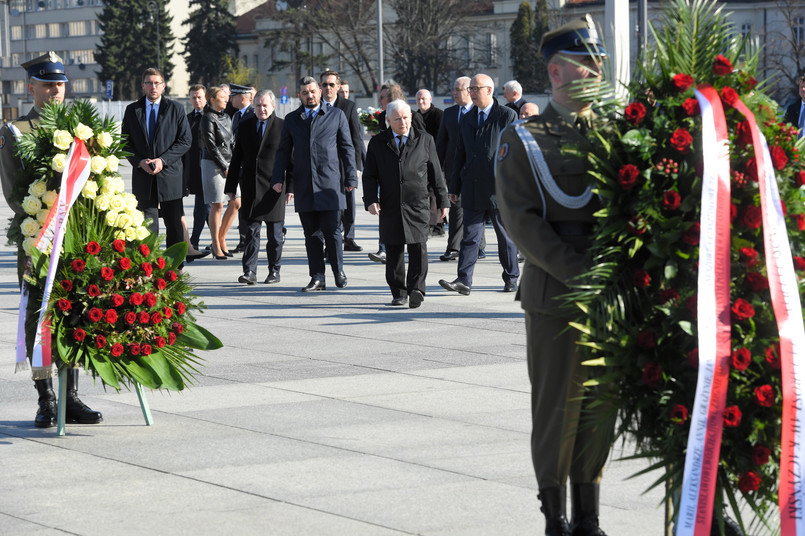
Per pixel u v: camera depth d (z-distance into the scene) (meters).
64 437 7.49
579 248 4.98
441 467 6.68
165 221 14.85
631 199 4.74
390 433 7.46
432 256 17.73
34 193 7.71
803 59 65.44
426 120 18.64
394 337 11.03
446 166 16.62
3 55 154.25
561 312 4.98
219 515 5.87
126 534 5.60
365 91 91.69
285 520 5.78
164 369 7.73
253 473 6.61
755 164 4.76
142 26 119.19
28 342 7.84
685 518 4.48
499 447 7.10
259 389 8.81
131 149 14.65
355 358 9.99
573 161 4.95
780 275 4.62
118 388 7.49
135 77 119.06
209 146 17.62
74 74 148.62
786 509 4.53
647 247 4.68
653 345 4.64
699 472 4.48
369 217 25.23
